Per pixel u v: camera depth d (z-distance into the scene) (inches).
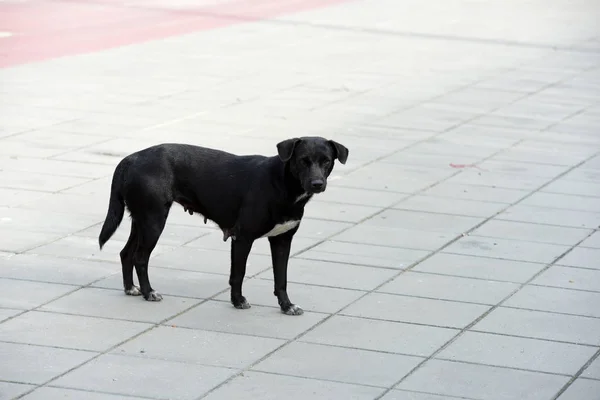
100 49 1181.1
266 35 1347.2
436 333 423.5
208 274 493.7
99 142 757.3
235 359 390.3
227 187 432.8
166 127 815.7
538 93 1028.5
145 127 812.6
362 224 585.3
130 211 443.2
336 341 412.2
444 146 791.7
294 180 417.7
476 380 377.4
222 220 438.9
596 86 1075.3
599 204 642.2
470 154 768.9
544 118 911.0
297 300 460.1
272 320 434.0
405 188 667.4
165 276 487.8
